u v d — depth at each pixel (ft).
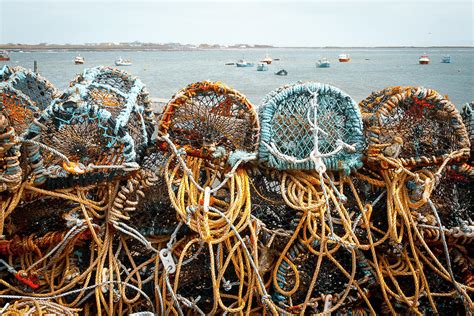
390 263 8.92
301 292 8.60
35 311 6.68
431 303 8.31
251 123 8.22
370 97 9.93
